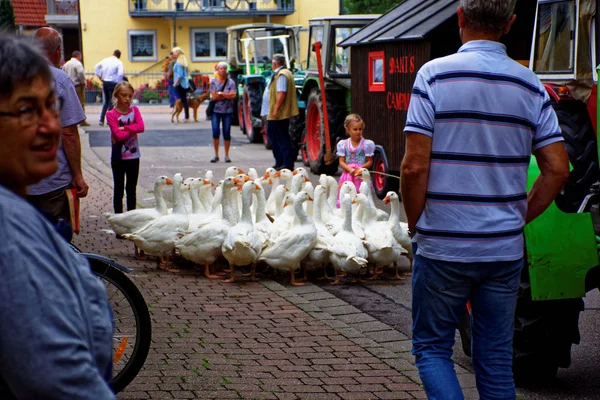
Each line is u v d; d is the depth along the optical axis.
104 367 1.97
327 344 5.83
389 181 12.45
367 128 13.18
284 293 7.32
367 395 4.86
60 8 45.81
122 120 9.88
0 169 1.88
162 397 4.80
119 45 44.50
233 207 8.00
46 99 1.91
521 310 4.90
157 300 7.03
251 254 7.52
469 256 3.55
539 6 6.11
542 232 4.66
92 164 16.75
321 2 44.53
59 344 1.70
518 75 3.62
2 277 1.68
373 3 23.62
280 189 8.97
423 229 3.64
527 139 3.63
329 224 8.23
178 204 8.20
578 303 4.99
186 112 28.31
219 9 43.91
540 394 4.97
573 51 5.71
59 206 6.13
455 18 10.92
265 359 5.50
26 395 1.68
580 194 5.32
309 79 15.99
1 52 1.84
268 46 24.08
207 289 7.46
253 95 21.33
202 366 5.34
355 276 8.11
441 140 3.57
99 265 4.83
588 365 5.51
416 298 3.75
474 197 3.55
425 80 3.61
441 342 3.73
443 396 3.56
